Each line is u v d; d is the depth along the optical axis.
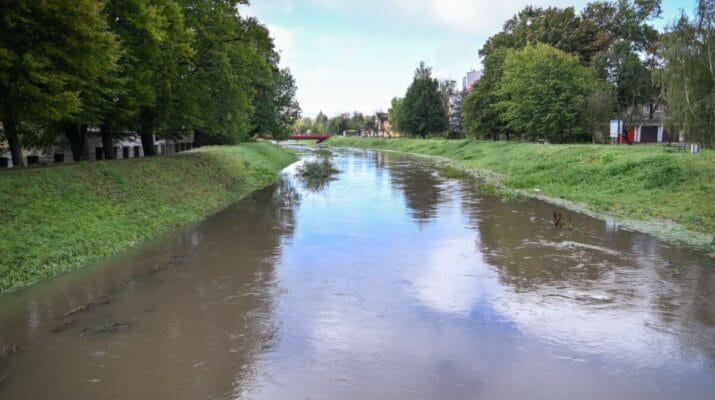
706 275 9.27
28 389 5.34
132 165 16.56
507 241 12.27
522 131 46.47
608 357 6.04
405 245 11.93
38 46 10.84
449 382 5.44
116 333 6.75
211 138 39.56
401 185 25.80
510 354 6.12
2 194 10.28
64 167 13.35
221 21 21.33
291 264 10.23
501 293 8.38
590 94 38.47
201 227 14.19
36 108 11.32
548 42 49.62
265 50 24.98
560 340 6.52
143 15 14.95
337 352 6.20
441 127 76.88
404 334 6.72
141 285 8.80
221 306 7.79
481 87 52.69
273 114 51.97
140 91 16.08
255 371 5.72
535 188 22.89
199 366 5.86
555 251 11.18
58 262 9.55
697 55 20.52
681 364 5.86
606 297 8.14
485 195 21.31
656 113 49.69
